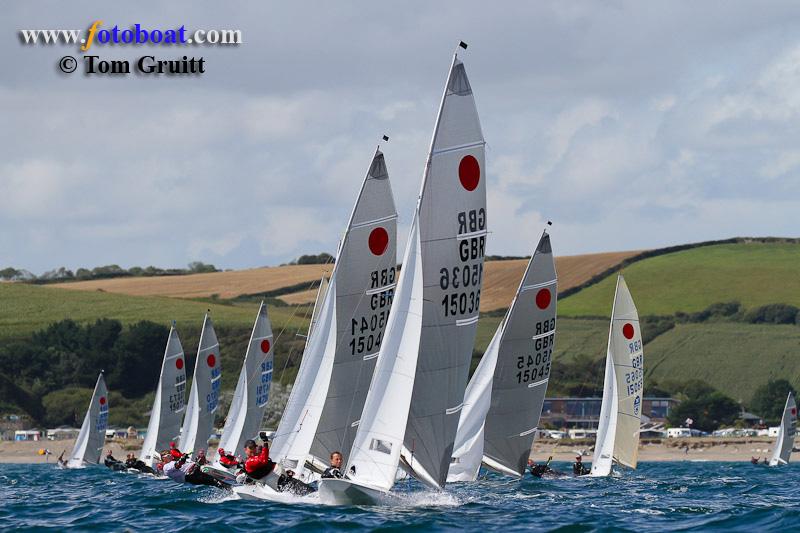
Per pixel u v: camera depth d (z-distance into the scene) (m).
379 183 140.38
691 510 130.88
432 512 116.69
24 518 125.44
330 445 139.75
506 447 179.50
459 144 116.50
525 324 178.62
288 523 106.81
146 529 109.56
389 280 141.75
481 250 118.06
